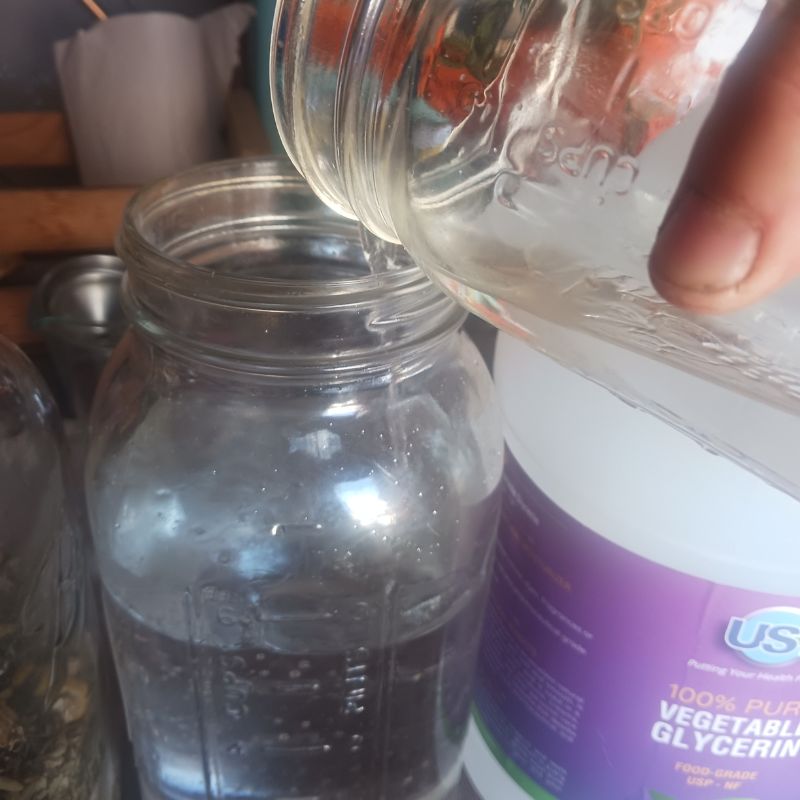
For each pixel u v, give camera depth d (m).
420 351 0.34
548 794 0.42
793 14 0.20
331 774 0.41
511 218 0.30
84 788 0.39
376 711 0.40
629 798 0.39
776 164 0.20
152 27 0.57
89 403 0.55
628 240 0.28
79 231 0.54
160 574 0.37
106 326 0.53
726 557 0.33
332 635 0.38
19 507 0.37
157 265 0.31
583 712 0.39
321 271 0.39
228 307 0.31
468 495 0.38
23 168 0.61
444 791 0.45
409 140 0.29
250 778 0.41
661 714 0.37
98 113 0.59
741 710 0.36
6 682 0.36
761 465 0.32
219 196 0.37
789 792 0.38
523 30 0.28
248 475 0.36
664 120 0.27
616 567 0.35
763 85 0.20
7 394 0.37
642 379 0.32
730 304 0.22
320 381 0.33
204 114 0.61
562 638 0.38
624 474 0.34
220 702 0.39
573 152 0.28
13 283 0.58
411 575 0.38
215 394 0.35
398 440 0.36
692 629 0.35
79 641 0.41
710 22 0.25
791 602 0.33
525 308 0.30
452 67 0.28
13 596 0.37
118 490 0.37
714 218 0.21
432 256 0.30
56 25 0.59
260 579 0.37
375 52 0.28
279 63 0.31
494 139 0.29
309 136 0.31
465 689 0.43
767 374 0.29
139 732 0.42
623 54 0.27
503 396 0.41
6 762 0.35
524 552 0.39
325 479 0.36
